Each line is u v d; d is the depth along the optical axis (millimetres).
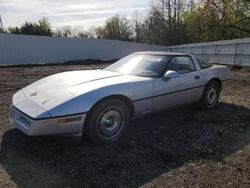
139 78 4094
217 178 2883
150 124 4543
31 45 23969
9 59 22766
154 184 2744
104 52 29266
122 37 57750
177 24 41562
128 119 3885
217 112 5395
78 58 27422
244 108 5809
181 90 4609
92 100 3389
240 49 17969
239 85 9711
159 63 4504
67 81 3816
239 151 3592
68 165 3070
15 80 10609
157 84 4164
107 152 3428
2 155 3270
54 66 19969
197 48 23859
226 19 23516
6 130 4078
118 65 4863
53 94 3471
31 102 3428
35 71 15219
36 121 3123
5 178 2775
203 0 23547
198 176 2918
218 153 3518
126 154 3398
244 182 2811
